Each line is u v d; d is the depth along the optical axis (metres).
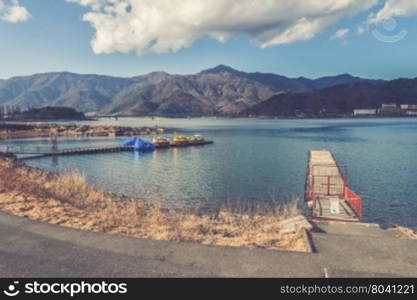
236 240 6.18
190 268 4.35
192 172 34.34
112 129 119.62
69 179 14.89
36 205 8.44
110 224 7.07
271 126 165.38
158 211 9.60
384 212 17.98
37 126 120.62
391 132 100.88
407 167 34.75
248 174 32.22
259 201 21.00
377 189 24.06
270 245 5.75
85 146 68.12
